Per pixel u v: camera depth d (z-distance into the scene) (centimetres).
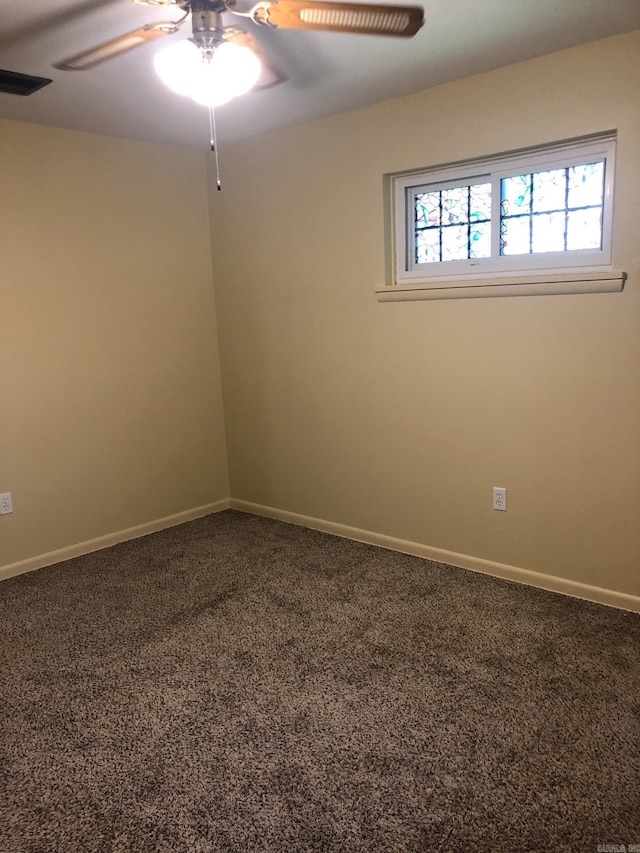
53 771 179
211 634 250
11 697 213
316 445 354
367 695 208
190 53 170
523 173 264
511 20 204
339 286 324
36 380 314
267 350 366
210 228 378
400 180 299
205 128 316
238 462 399
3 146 292
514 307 266
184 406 379
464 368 287
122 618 266
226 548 340
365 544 340
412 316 299
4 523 310
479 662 224
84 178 321
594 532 261
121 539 356
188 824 160
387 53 227
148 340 357
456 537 305
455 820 158
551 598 270
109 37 203
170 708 205
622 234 236
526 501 278
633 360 241
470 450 292
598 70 229
